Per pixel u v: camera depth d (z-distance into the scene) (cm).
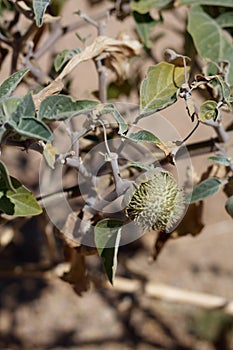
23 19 72
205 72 52
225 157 49
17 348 130
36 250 137
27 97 38
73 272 57
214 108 43
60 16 54
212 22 56
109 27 102
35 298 137
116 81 55
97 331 133
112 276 42
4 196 41
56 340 132
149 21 60
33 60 58
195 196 49
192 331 131
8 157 128
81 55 50
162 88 44
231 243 146
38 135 37
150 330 133
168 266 139
